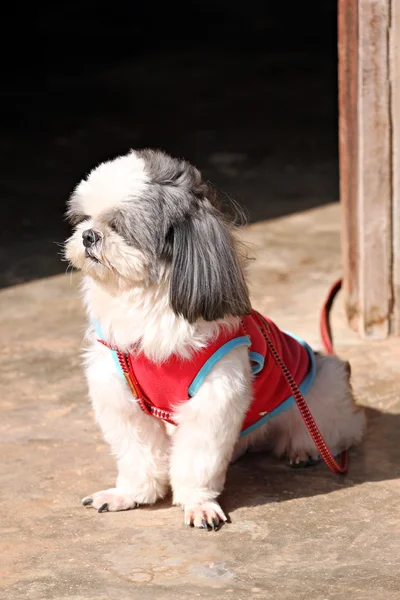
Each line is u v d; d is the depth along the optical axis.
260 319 4.59
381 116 6.17
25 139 12.96
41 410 5.57
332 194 10.26
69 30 20.78
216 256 3.97
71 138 12.98
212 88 16.22
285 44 19.83
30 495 4.57
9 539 4.14
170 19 21.80
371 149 6.23
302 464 4.82
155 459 4.41
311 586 3.68
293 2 22.14
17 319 7.09
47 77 17.23
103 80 16.95
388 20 6.00
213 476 4.27
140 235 3.89
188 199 3.99
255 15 21.92
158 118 14.14
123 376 4.18
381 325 6.53
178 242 3.93
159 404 4.23
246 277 4.33
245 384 4.18
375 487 4.57
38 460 4.93
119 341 4.07
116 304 4.04
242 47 19.73
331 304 7.15
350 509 4.35
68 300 7.47
